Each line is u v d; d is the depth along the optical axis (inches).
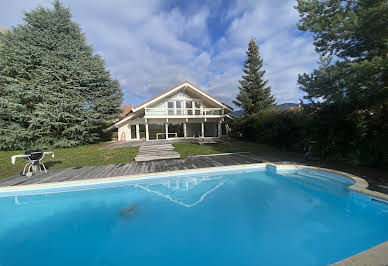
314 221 156.9
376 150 273.4
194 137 788.6
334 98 304.5
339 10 280.4
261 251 121.7
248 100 845.2
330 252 117.4
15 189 227.9
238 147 542.9
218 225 155.2
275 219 161.6
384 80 221.6
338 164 297.9
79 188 243.9
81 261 117.9
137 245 132.6
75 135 637.9
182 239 138.0
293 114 509.4
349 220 157.0
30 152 284.0
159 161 372.2
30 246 134.1
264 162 335.3
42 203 205.2
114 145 598.5
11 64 560.7
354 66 226.5
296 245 126.1
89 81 662.5
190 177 283.0
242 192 224.7
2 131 540.1
